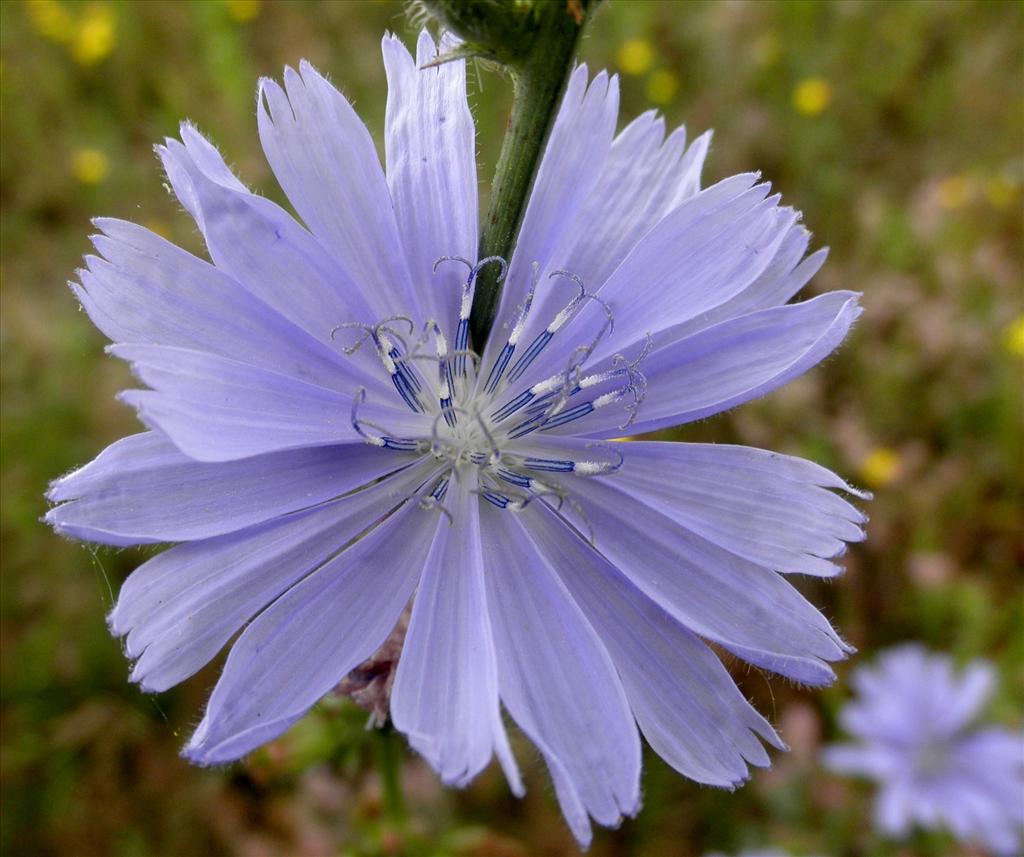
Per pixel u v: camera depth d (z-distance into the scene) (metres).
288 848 0.10
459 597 0.05
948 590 0.11
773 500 0.05
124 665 0.10
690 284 0.05
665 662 0.05
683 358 0.05
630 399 0.05
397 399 0.05
